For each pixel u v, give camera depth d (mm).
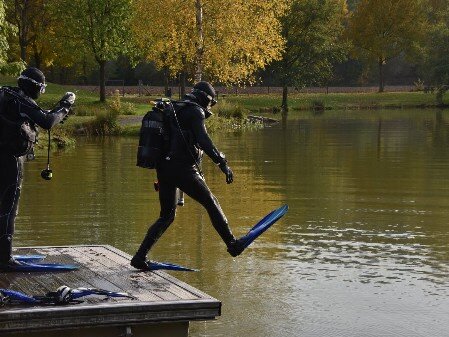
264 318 9094
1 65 28797
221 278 10695
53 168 22469
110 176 20641
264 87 79000
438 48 73938
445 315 9195
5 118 8242
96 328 7348
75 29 51375
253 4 43375
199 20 41531
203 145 8305
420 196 17406
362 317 9125
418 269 11172
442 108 69125
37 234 13086
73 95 8703
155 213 15070
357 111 63344
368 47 82062
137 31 48031
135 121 41094
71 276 8492
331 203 16500
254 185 19203
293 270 11125
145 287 8062
